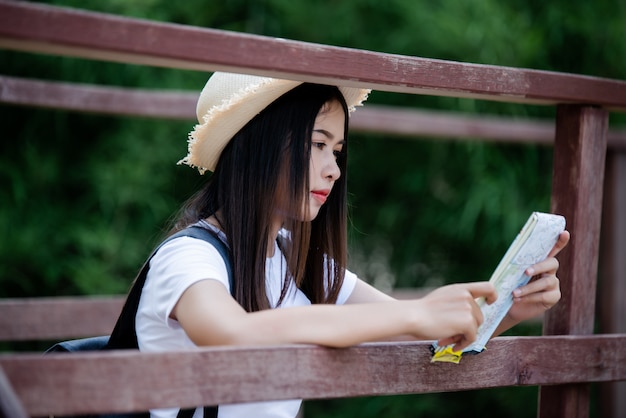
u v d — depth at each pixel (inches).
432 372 62.3
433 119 165.8
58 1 168.6
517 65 189.6
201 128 74.1
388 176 204.7
